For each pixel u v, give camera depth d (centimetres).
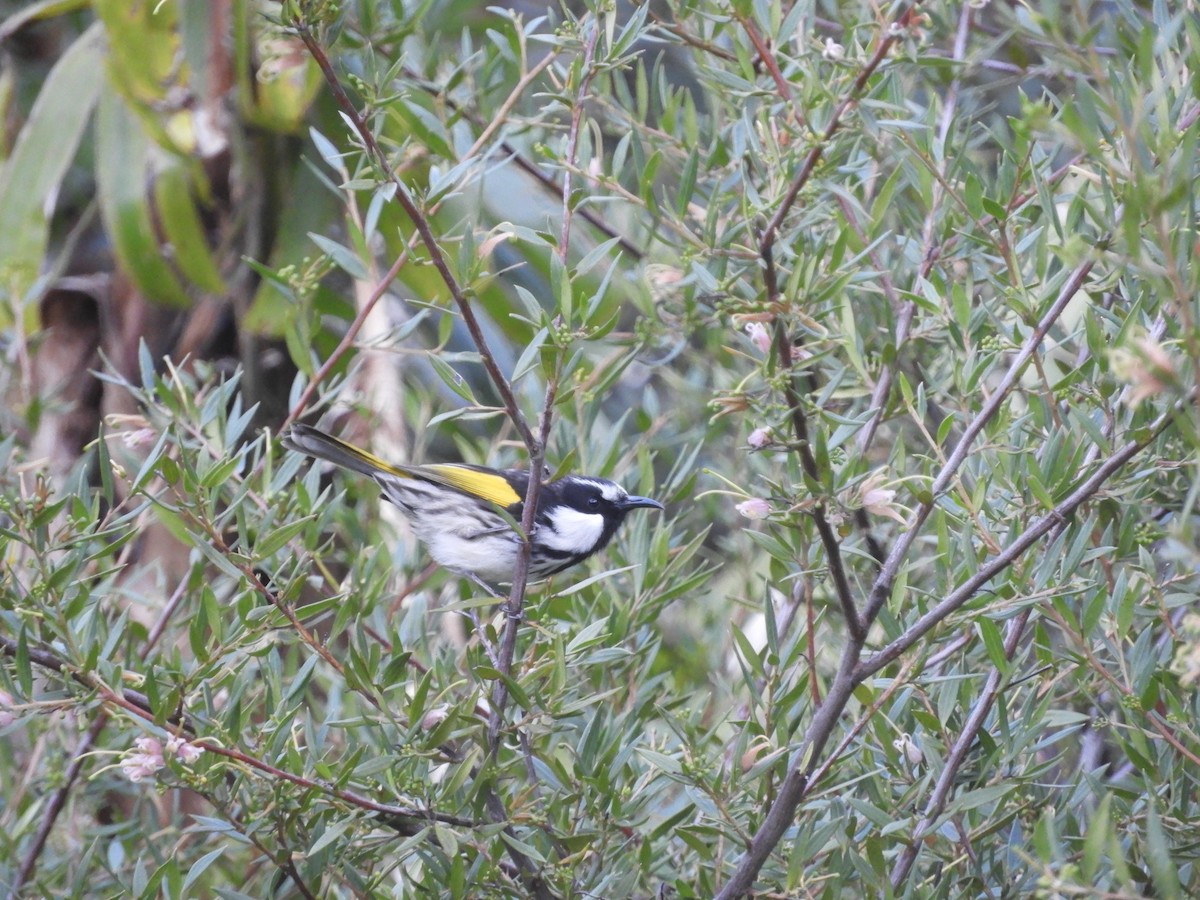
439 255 650
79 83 1229
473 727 669
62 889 848
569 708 674
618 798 687
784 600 989
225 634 696
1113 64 724
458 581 1073
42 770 936
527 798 708
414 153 887
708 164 902
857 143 826
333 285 1302
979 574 620
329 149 775
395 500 1011
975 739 724
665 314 1011
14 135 1401
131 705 654
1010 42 1105
